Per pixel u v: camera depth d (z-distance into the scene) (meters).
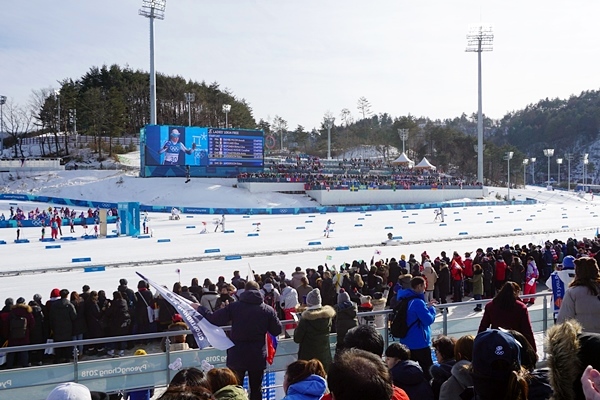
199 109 120.06
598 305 5.64
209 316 7.23
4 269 27.00
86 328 12.95
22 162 81.75
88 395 3.49
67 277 25.41
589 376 2.71
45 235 43.41
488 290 18.86
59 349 12.62
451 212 65.44
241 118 130.25
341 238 40.09
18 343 11.88
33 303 12.92
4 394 7.70
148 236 41.66
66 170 80.50
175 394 3.12
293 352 9.30
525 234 42.78
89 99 97.88
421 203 76.88
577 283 5.84
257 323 7.15
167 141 70.81
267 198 70.31
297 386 4.89
